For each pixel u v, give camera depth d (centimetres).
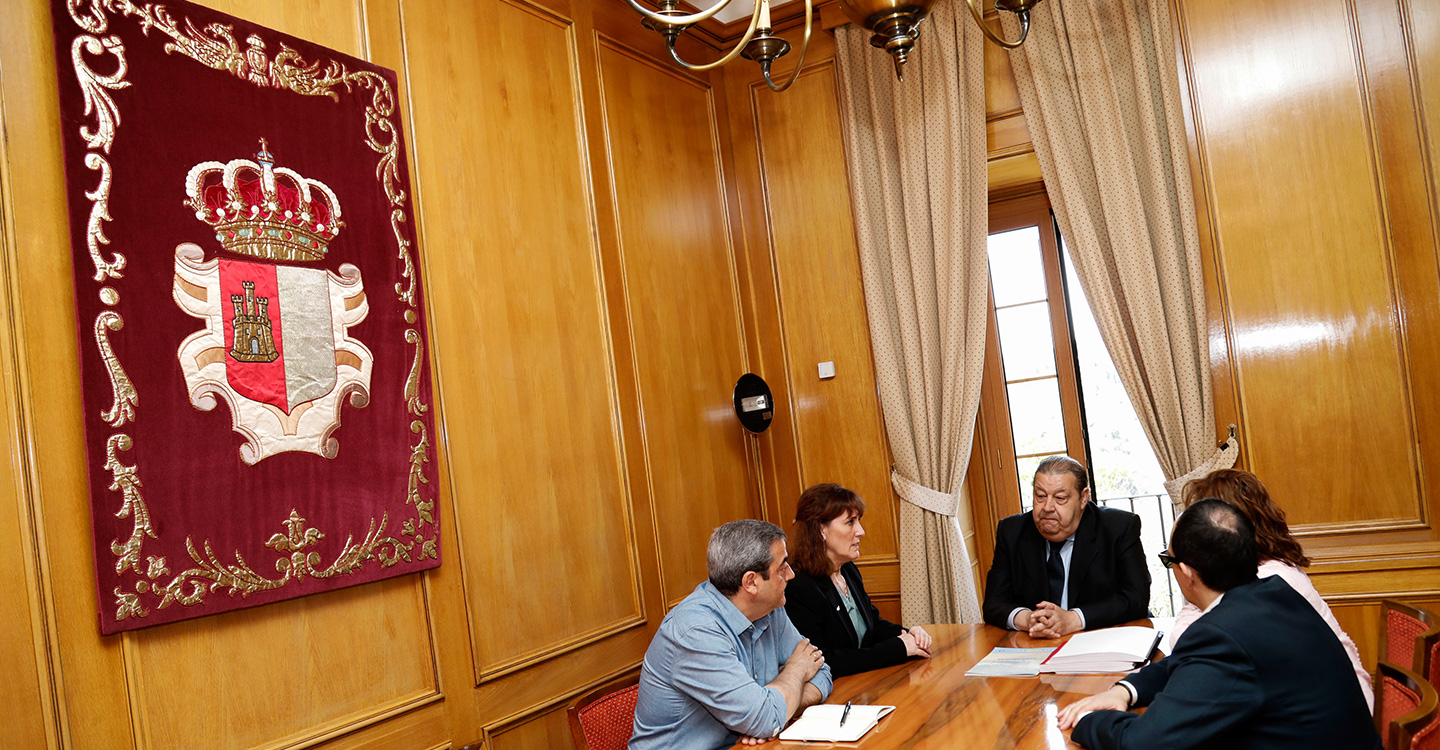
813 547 313
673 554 428
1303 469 407
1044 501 342
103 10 242
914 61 474
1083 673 260
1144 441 504
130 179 242
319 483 278
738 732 240
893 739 223
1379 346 396
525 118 385
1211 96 422
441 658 310
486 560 333
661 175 463
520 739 336
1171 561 218
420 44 340
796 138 511
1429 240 388
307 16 301
